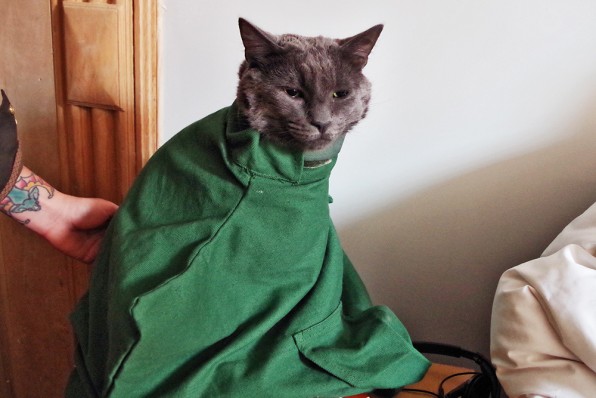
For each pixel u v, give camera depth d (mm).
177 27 1002
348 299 911
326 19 951
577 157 931
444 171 997
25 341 1271
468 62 923
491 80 925
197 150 763
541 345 732
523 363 733
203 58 1013
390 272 1088
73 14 969
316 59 776
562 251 771
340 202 1063
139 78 1006
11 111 844
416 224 1042
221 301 713
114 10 956
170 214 756
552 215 970
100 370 741
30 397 1338
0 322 1266
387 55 948
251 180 708
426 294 1082
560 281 730
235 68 1006
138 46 987
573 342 701
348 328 830
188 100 1047
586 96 898
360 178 1038
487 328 1062
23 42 1029
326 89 776
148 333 639
